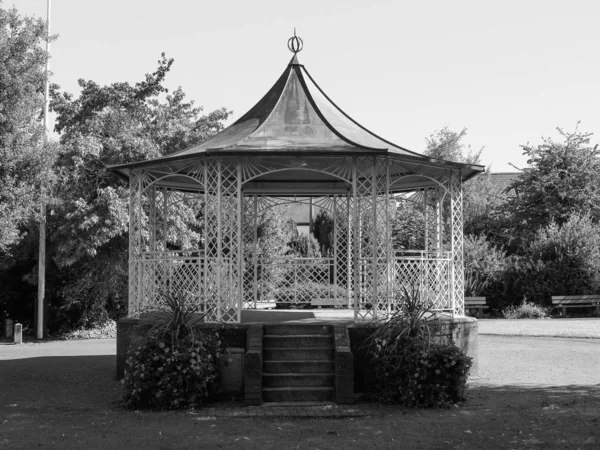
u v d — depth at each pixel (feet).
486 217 112.68
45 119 73.77
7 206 67.41
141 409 34.37
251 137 43.16
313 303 58.08
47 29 72.13
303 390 35.88
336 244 58.70
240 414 32.68
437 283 44.70
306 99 47.24
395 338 36.04
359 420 31.19
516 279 91.66
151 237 48.70
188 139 85.92
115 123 80.64
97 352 61.05
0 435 27.99
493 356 53.06
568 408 32.76
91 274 79.36
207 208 41.01
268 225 95.55
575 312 91.04
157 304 42.98
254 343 37.06
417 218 96.84
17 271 82.43
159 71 90.74
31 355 59.52
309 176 55.26
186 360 34.60
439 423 29.99
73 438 27.35
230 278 40.75
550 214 101.40
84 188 76.07
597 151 104.83
